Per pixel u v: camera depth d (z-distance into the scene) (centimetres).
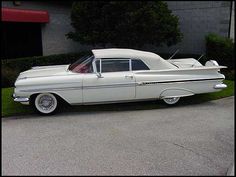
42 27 1403
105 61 734
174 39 1313
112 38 1219
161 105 789
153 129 613
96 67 730
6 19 1192
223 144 536
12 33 1328
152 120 671
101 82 719
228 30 1426
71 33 1292
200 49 1520
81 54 1420
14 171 447
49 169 451
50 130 616
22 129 625
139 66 748
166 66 764
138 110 750
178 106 783
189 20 1532
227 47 1273
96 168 451
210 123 650
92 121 669
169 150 511
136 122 659
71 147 529
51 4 1419
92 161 474
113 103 788
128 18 1182
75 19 1266
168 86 753
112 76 723
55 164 466
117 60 740
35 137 579
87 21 1248
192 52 1550
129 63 744
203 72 771
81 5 1236
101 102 738
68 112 740
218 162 467
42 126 642
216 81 778
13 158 489
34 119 691
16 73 1120
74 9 1256
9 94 907
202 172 436
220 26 1445
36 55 1414
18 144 546
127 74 731
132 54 750
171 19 1269
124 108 767
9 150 521
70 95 716
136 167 452
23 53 1374
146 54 765
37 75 727
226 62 1282
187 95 771
